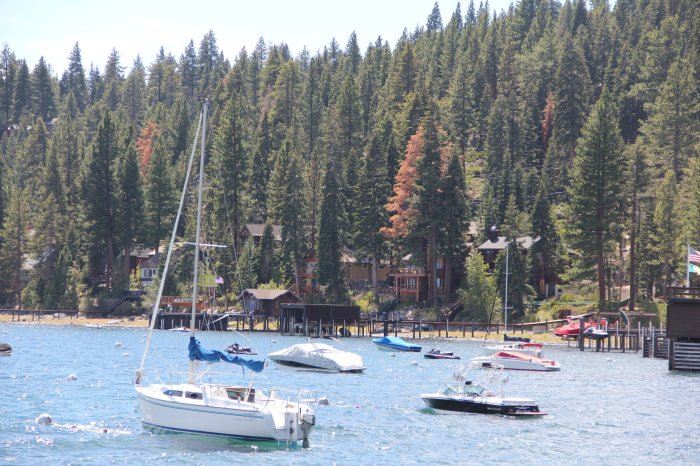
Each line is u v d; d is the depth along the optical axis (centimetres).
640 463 4122
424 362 8769
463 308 13688
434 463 4031
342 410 5375
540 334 12250
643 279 13438
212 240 15438
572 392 6431
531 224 14062
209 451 4122
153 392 4516
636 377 7444
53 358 8369
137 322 14900
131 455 4028
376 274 15050
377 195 14938
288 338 11962
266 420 4216
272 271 15538
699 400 6047
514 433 4734
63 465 3841
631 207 13600
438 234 14050
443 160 14650
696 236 11812
